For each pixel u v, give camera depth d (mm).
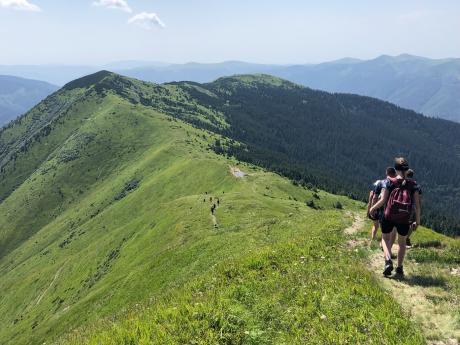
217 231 54000
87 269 121000
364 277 13727
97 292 73562
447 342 9953
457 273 15141
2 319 138750
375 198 15609
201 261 40438
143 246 97375
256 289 13562
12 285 158750
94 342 10898
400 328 10273
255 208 93812
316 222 31375
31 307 128625
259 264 16266
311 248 18547
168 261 49000
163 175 198750
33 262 188250
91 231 184625
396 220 14211
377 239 19969
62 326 67750
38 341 69062
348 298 11922
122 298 51031
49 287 133750
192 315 10961
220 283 14734
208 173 181750
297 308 11703
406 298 12656
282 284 13695
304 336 10195
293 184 192500
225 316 10867
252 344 9859
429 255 17344
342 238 20828
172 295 15039
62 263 147250
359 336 9805
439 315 11328
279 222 40312
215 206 98062
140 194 189500
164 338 9906
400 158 14523
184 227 86812
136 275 54719
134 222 129500
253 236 38594
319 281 13578
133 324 11297
